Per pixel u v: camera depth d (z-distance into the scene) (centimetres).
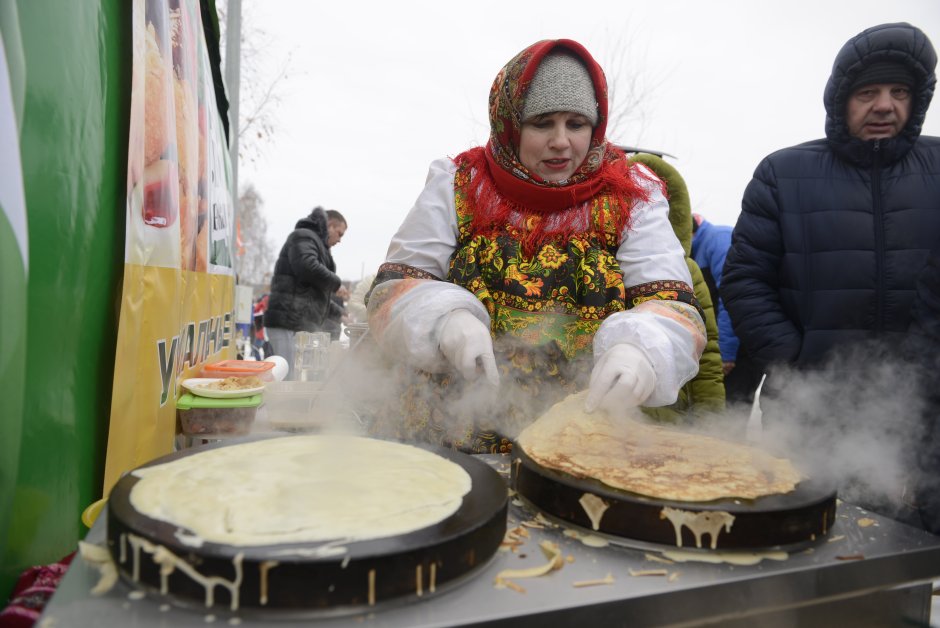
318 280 480
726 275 206
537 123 117
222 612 55
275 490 74
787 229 190
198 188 198
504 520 72
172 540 58
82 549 66
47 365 92
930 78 171
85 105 102
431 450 97
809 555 73
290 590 55
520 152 124
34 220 87
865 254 182
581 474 83
